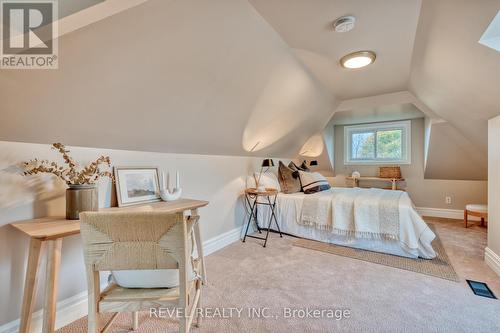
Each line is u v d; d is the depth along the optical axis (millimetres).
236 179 3240
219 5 1339
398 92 3262
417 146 4488
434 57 1837
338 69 2445
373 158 4973
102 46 1165
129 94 1497
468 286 1938
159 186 2158
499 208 2125
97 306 1074
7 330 1327
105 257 1038
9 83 1086
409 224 2527
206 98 1952
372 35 1799
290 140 3947
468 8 1154
